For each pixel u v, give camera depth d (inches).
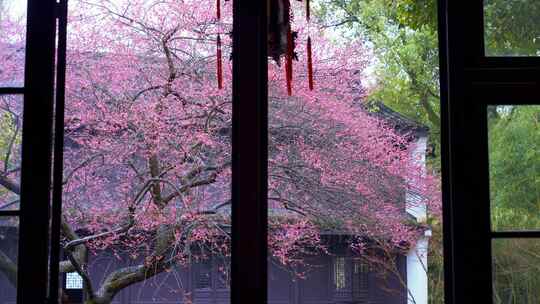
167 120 192.2
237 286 54.8
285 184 215.9
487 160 55.7
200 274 224.1
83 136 190.2
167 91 189.2
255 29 57.3
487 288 54.6
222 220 202.7
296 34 68.7
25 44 57.2
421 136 230.1
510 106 56.6
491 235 55.3
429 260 236.5
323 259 239.5
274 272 239.3
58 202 60.5
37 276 55.0
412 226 228.2
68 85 189.8
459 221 55.0
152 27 190.4
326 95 214.8
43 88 56.4
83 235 207.2
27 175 55.7
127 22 192.7
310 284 238.4
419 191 226.1
